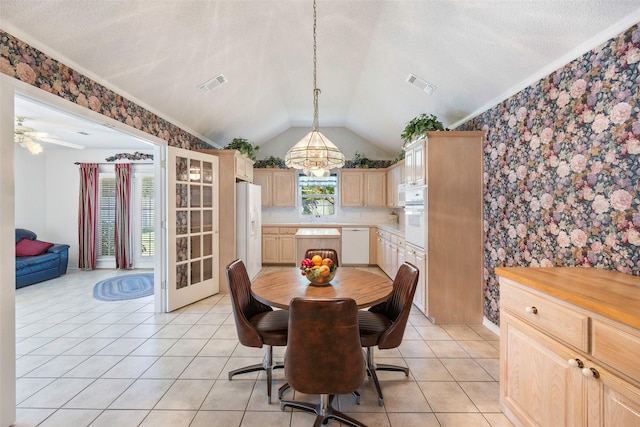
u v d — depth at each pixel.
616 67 1.69
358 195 6.46
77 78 2.25
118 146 5.66
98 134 4.71
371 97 4.33
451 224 3.14
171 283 3.54
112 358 2.48
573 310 1.27
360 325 1.98
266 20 2.66
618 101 1.69
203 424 1.73
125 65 2.46
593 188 1.85
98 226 5.90
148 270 5.82
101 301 3.97
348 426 1.71
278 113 5.30
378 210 6.72
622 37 1.66
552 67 2.14
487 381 2.16
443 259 3.16
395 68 3.26
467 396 1.98
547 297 1.42
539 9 1.82
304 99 4.82
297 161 2.58
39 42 1.91
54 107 2.11
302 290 2.02
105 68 2.38
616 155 1.70
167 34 2.36
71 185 5.88
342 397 1.97
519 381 1.64
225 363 2.40
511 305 1.71
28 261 4.70
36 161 5.69
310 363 1.46
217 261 4.20
